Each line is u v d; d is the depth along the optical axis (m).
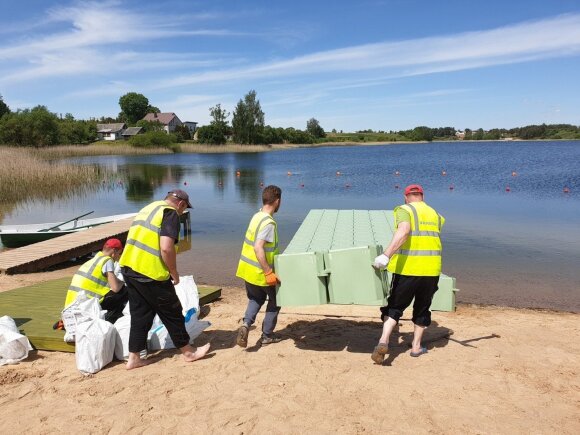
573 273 9.72
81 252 11.12
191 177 36.84
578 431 3.45
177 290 6.21
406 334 5.71
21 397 4.04
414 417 3.65
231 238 13.93
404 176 36.75
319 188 29.08
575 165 46.19
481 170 41.38
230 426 3.54
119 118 144.12
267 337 5.33
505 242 12.80
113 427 3.55
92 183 29.86
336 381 4.29
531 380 4.31
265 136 112.56
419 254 4.46
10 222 17.92
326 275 4.62
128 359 4.81
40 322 5.53
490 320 6.61
